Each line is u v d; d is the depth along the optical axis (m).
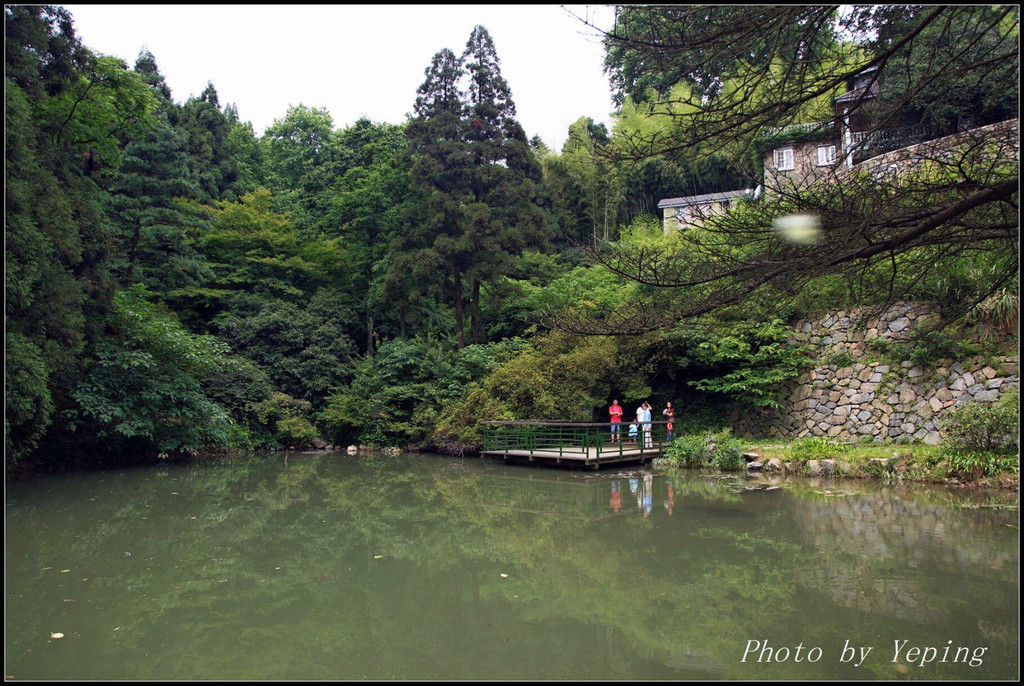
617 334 5.62
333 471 15.10
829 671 4.20
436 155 22.98
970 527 8.10
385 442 20.11
